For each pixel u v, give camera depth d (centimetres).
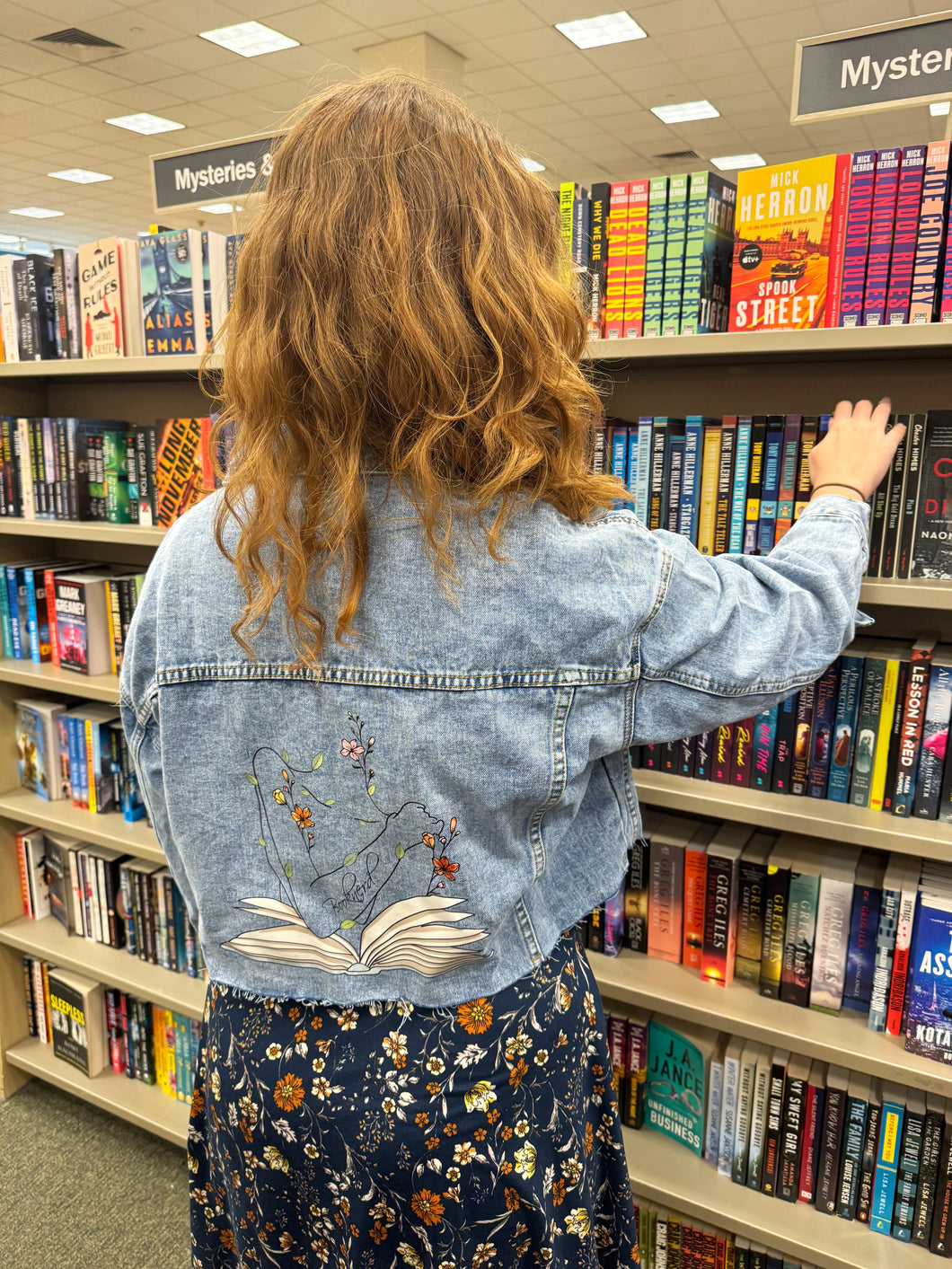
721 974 136
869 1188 128
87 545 223
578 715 64
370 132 60
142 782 78
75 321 175
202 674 66
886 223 103
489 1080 70
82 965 197
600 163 873
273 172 63
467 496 62
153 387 207
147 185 947
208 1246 91
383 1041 70
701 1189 137
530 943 74
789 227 108
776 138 789
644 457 128
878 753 118
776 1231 128
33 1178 187
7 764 215
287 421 60
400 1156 68
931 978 116
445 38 574
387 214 58
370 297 57
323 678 63
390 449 61
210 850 69
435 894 66
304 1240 75
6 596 207
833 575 74
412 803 64
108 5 531
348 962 69
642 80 646
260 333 60
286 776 66
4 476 201
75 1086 202
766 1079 133
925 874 123
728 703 67
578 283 74
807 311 109
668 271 117
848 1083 128
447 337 58
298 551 60
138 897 193
